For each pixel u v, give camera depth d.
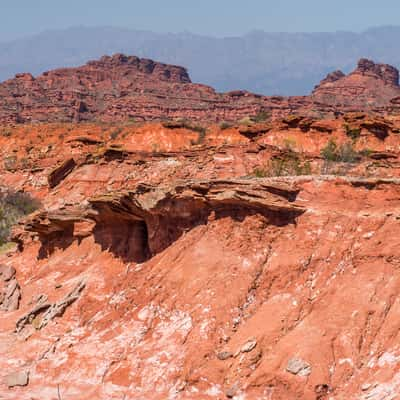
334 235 38.97
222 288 39.28
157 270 43.25
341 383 31.78
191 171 67.75
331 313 34.88
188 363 35.25
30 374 38.16
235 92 199.75
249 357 34.12
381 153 68.88
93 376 36.94
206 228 43.34
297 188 41.56
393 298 34.22
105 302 44.38
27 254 59.78
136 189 45.81
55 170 82.44
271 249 40.47
